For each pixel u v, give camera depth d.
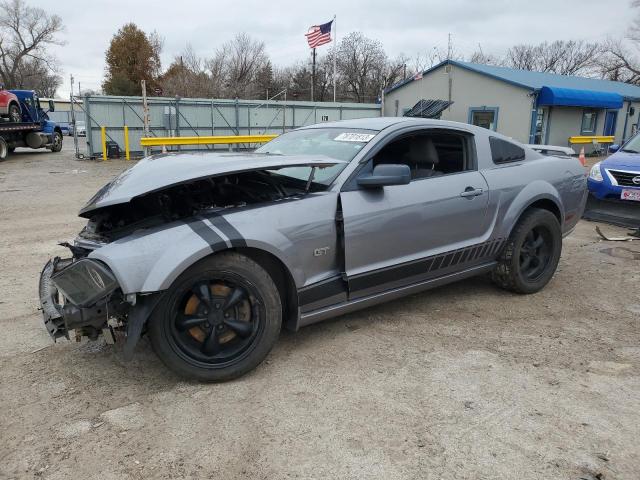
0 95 21.14
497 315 4.37
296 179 3.78
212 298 3.16
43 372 3.39
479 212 4.34
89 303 2.89
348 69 53.97
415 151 4.20
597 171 7.80
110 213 3.63
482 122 24.80
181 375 3.15
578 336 3.96
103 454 2.58
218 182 3.58
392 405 2.99
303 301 3.48
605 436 2.71
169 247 2.99
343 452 2.58
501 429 2.77
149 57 66.31
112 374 3.36
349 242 3.59
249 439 2.69
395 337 3.92
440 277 4.25
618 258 6.17
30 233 7.46
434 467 2.47
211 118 24.38
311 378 3.30
